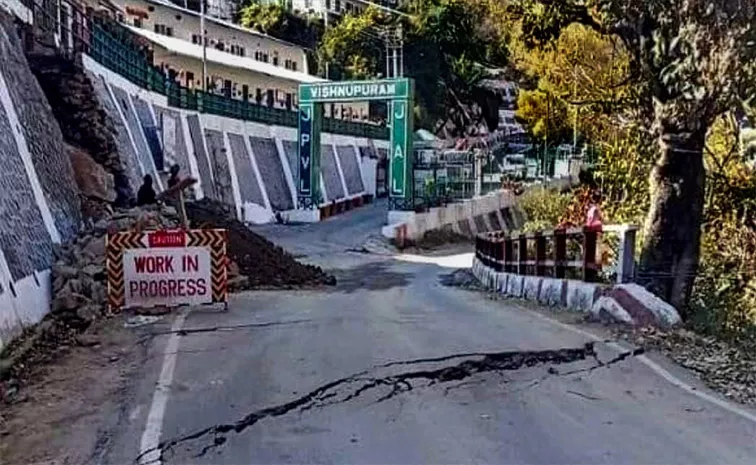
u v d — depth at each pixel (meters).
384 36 76.12
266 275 22.12
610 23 13.14
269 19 78.94
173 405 7.38
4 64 15.83
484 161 56.62
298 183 51.72
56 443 6.43
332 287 22.62
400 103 45.38
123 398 7.71
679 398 7.70
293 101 68.00
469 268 31.48
